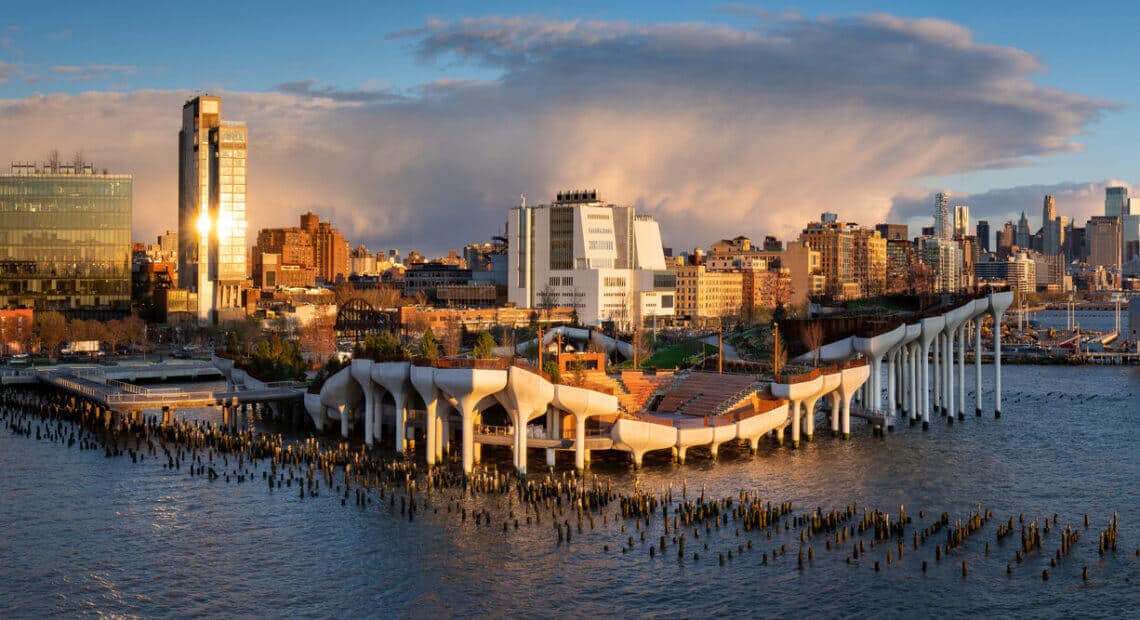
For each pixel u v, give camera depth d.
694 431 146.12
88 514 121.69
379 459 147.38
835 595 95.31
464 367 134.62
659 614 91.56
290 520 118.25
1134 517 120.50
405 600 94.88
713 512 118.69
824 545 108.62
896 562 103.62
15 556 107.19
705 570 101.38
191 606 93.94
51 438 169.00
